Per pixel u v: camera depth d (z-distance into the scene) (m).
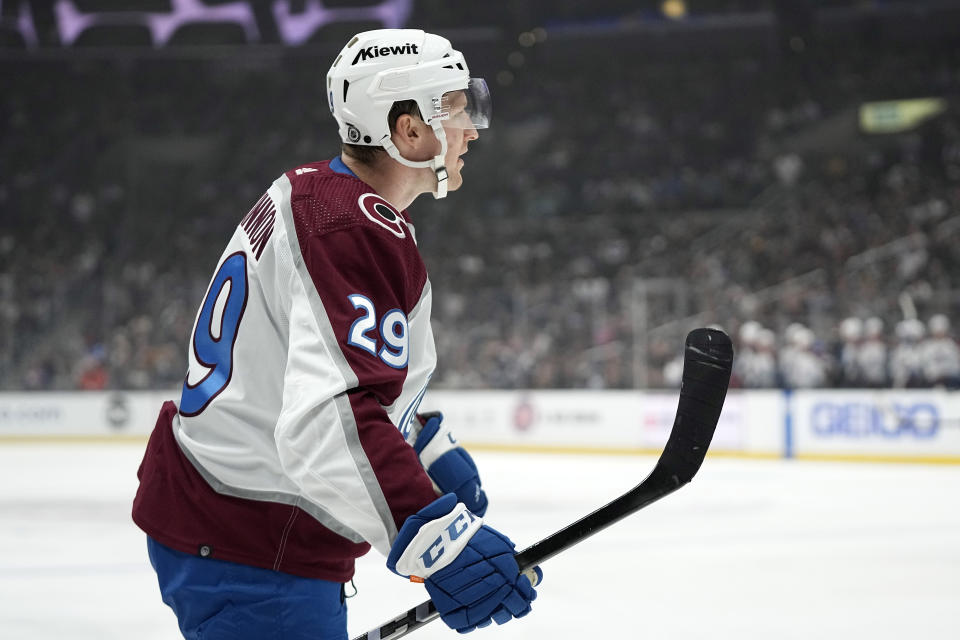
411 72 1.39
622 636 3.74
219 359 1.35
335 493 1.19
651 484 1.27
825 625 3.93
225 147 21.20
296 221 1.27
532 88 21.97
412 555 1.17
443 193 1.49
